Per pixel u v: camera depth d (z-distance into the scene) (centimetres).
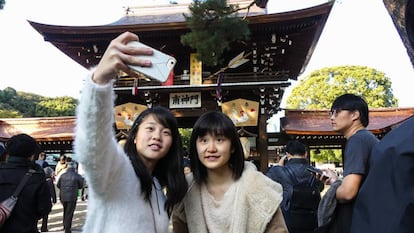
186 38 894
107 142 148
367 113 261
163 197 195
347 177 217
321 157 2902
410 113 1411
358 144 223
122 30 1290
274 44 1319
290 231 359
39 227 902
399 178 97
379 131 1236
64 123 1605
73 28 1293
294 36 1301
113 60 130
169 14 1773
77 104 151
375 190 108
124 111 1346
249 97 1330
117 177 161
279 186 197
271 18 1181
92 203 169
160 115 191
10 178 302
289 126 1312
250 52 1348
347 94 267
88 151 145
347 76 3722
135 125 195
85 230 169
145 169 178
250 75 1361
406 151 97
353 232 119
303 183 363
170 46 1406
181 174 193
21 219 294
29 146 319
